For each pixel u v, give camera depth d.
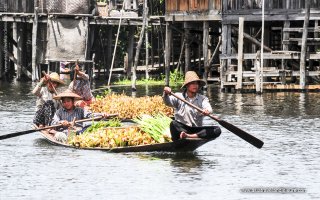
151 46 79.75
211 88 61.81
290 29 56.72
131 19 70.19
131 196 24.77
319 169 28.48
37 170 28.16
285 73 56.78
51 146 32.72
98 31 76.50
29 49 79.06
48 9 69.88
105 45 83.31
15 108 47.53
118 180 26.67
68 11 69.88
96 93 58.81
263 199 24.53
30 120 41.38
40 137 35.06
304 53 56.09
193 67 72.62
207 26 60.28
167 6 62.22
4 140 34.28
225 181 26.61
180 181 26.58
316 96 53.88
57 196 24.78
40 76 72.94
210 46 68.62
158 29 82.69
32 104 50.19
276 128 38.31
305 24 55.59
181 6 61.56
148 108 39.62
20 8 72.94
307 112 44.78
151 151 31.06
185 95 30.75
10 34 75.94
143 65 86.00
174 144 30.55
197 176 27.27
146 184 26.14
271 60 65.06
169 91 30.45
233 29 60.94
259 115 43.47
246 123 40.16
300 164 29.33
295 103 49.53
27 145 32.94
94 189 25.56
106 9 76.56
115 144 31.55
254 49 64.06
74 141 32.09
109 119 38.12
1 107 48.09
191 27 62.31
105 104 39.88
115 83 69.38
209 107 30.50
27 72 73.19
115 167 28.53
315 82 60.62
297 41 58.19
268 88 57.28
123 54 85.75
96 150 31.55
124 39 85.50
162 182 26.41
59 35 70.00
